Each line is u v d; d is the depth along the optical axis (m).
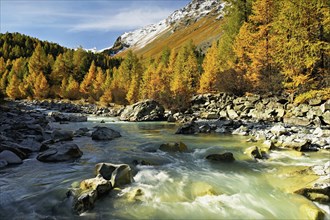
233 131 20.41
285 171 9.71
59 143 15.34
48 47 150.88
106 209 6.62
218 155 11.67
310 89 24.11
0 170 9.96
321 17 24.69
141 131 22.53
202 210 6.69
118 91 69.31
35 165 10.71
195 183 8.46
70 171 9.86
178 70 57.72
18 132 16.47
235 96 32.16
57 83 92.44
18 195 7.53
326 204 7.04
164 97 44.16
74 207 6.48
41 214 6.38
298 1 25.52
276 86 28.47
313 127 20.14
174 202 7.11
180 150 13.41
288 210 6.74
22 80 95.38
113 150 13.84
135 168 10.23
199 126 23.02
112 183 7.92
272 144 13.41
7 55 135.62
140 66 80.00
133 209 6.65
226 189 8.10
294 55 25.67
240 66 36.72
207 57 55.50
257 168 10.37
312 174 8.90
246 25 36.50
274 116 25.17
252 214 6.52
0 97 41.69
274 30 31.38
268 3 33.09
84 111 52.72
